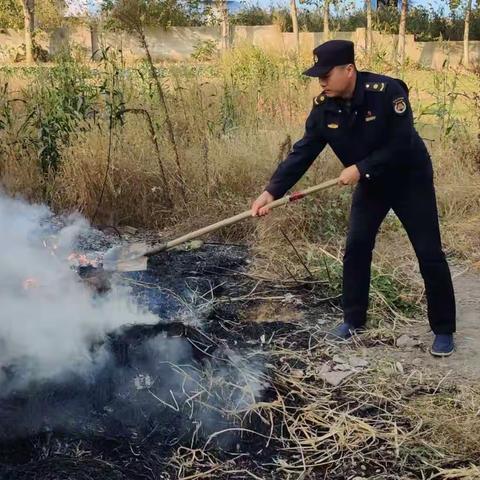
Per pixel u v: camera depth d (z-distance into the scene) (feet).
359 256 13.32
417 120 27.81
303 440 10.36
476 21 78.13
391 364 12.47
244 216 12.48
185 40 78.74
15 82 28.73
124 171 20.86
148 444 9.92
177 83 27.04
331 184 12.05
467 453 9.95
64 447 9.48
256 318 14.78
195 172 21.53
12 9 87.92
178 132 24.17
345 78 11.44
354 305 13.64
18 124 22.99
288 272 16.84
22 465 8.97
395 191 12.44
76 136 21.88
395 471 9.66
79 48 31.19
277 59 34.63
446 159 23.45
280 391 11.57
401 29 59.72
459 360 12.70
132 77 27.27
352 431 10.49
